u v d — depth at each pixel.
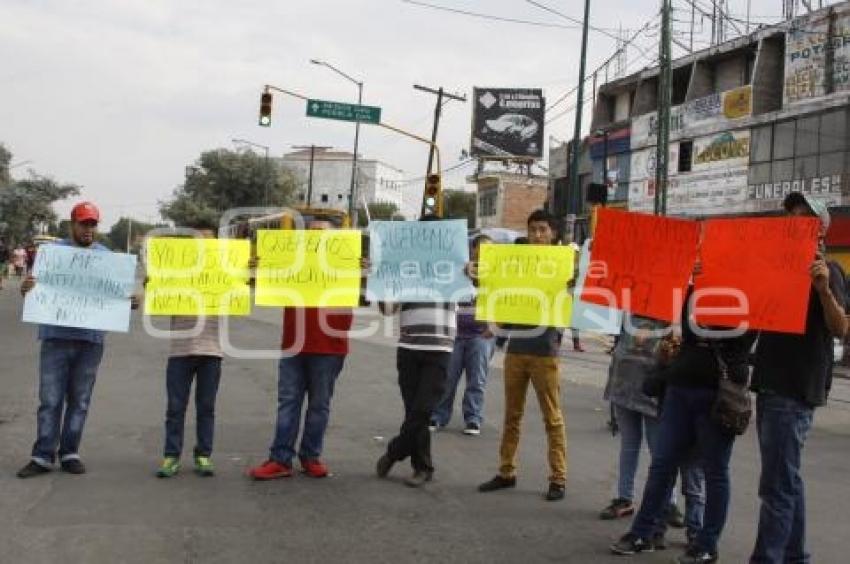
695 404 5.07
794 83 25.97
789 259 4.67
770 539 4.63
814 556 5.34
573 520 5.91
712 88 31.08
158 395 10.40
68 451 6.64
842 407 12.42
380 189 117.12
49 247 6.56
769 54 27.83
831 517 6.25
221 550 5.03
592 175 37.53
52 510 5.65
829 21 24.83
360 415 9.62
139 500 5.97
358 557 5.00
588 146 38.59
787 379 4.61
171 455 6.67
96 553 4.89
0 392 10.24
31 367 12.41
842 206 23.78
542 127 53.34
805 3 28.11
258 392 10.88
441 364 6.78
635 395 5.92
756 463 8.00
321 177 115.81
